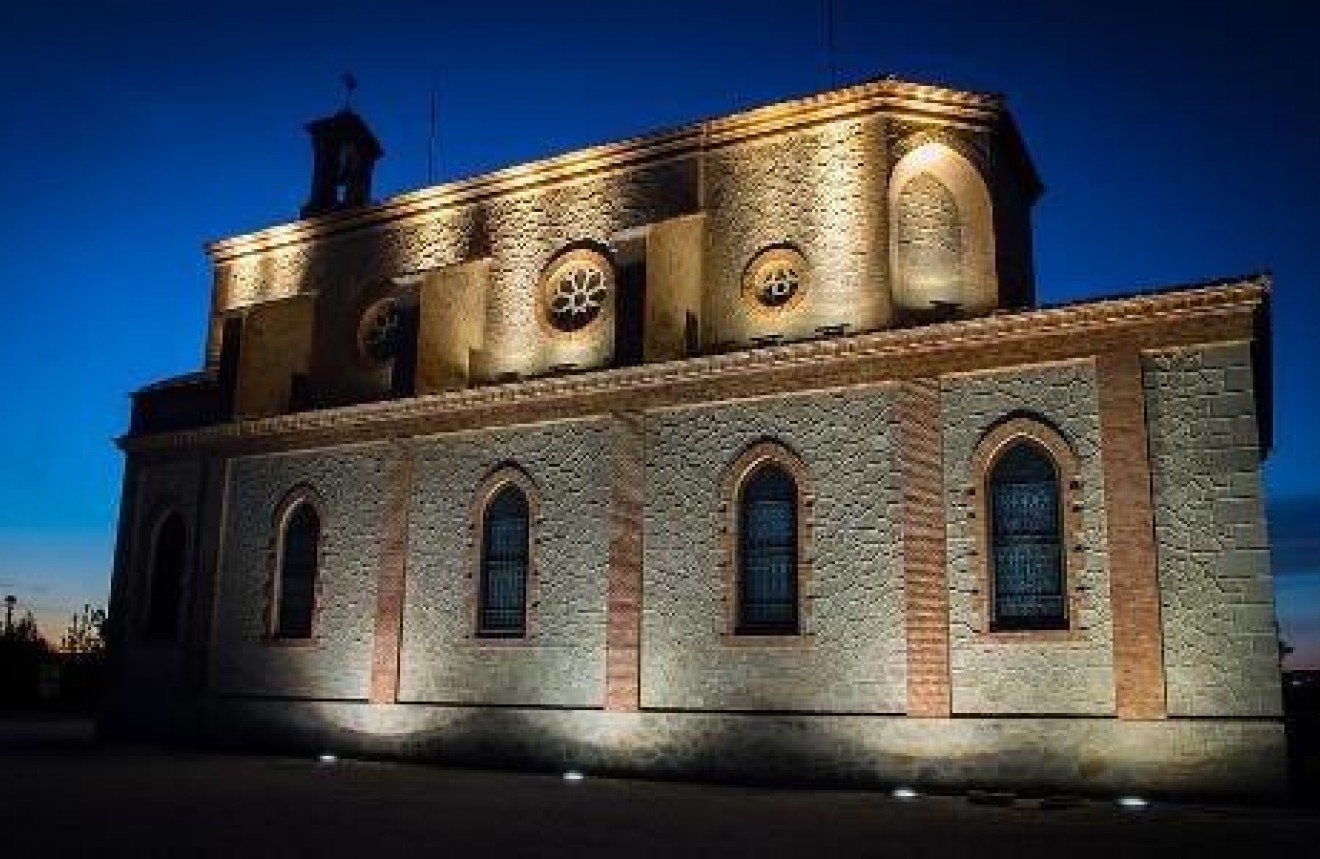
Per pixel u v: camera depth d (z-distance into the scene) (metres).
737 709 19.00
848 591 18.53
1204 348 16.84
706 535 19.97
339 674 23.25
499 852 10.94
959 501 18.05
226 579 25.36
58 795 15.61
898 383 18.88
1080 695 16.62
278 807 14.50
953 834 12.55
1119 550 16.69
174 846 11.12
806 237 21.53
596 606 20.73
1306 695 29.39
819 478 19.17
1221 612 15.98
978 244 20.97
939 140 21.23
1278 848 11.54
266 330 26.77
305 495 24.67
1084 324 17.59
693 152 23.08
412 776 19.31
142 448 27.36
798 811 14.68
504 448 22.44
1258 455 16.19
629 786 18.08
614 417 21.25
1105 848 11.52
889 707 17.83
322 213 29.12
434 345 24.36
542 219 24.69
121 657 26.38
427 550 22.86
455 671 21.95
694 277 22.17
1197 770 15.64
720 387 20.33
